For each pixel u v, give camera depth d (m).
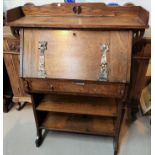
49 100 1.60
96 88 1.27
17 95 2.00
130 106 1.85
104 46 1.21
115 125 1.51
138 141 1.71
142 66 1.60
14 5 2.01
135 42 1.41
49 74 1.26
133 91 1.76
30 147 1.67
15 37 1.49
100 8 1.48
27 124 1.92
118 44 1.21
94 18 1.44
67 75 1.24
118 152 1.60
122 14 1.48
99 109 1.49
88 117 1.74
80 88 1.29
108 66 1.21
